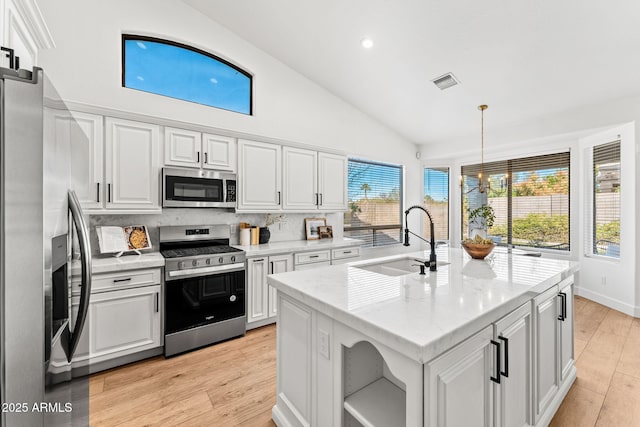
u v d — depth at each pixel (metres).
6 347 0.78
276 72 3.69
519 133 4.22
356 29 2.92
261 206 3.31
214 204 2.94
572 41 2.58
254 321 3.00
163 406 1.86
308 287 1.51
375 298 1.32
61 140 1.07
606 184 3.84
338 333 1.26
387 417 1.18
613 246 3.76
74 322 1.23
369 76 3.67
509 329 1.35
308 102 3.98
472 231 5.27
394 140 5.11
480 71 3.18
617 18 2.30
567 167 4.23
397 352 1.01
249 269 2.96
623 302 3.54
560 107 3.66
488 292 1.41
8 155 0.79
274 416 1.72
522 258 2.33
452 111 4.11
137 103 2.74
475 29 2.63
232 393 2.00
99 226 2.59
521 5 2.32
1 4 1.24
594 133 3.78
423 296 1.35
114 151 2.44
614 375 2.20
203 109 3.12
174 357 2.47
